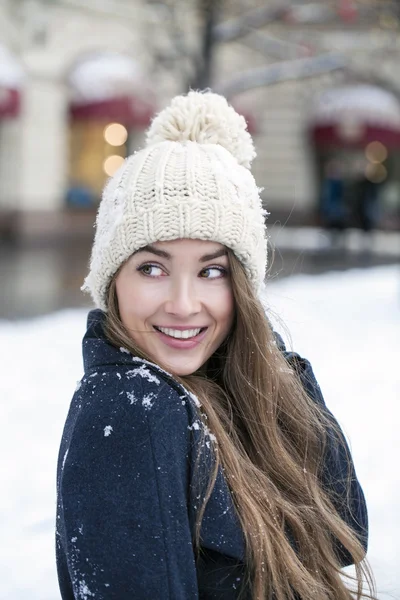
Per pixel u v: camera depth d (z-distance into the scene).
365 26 14.28
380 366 5.78
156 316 1.43
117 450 1.27
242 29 10.75
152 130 1.60
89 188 17.94
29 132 16.22
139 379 1.34
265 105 20.59
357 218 18.22
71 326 7.48
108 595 1.22
